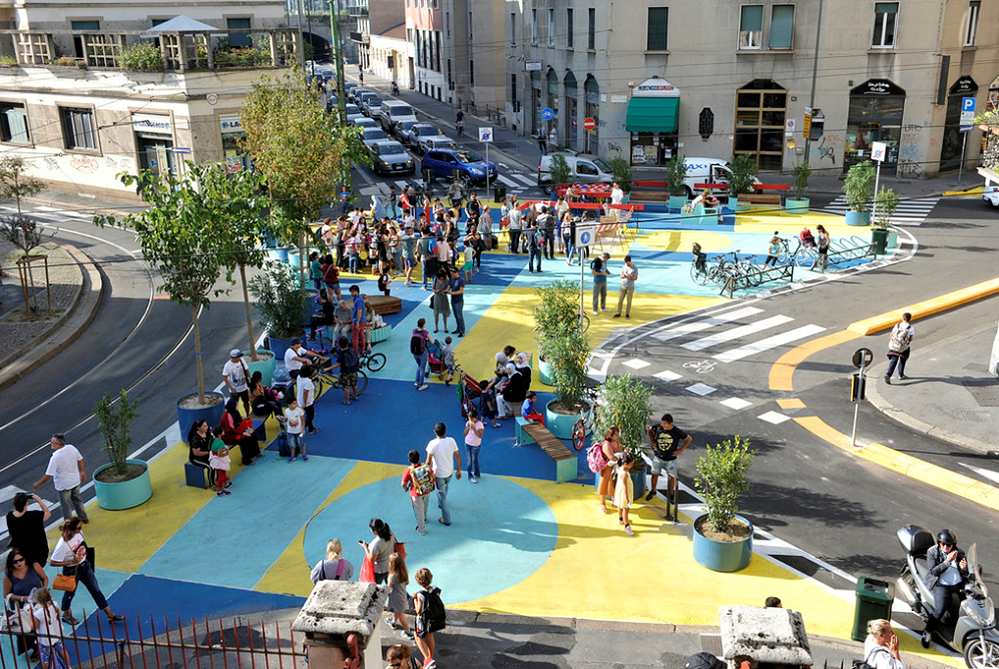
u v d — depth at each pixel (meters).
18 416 19.58
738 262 28.75
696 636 11.70
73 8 42.47
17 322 25.00
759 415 18.81
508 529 14.56
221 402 18.17
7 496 16.03
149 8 44.25
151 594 12.91
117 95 39.41
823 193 41.38
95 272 30.47
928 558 12.03
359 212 31.47
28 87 42.72
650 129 44.91
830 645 11.39
